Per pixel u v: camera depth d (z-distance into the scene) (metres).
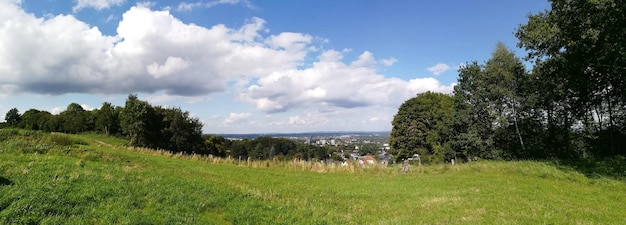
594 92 39.44
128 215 11.43
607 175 27.41
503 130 50.69
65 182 14.05
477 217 14.83
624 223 13.58
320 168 38.69
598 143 41.88
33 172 15.04
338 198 21.62
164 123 79.06
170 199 14.15
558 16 30.95
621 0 25.59
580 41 29.55
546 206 16.95
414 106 65.94
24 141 27.83
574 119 44.47
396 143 67.75
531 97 45.44
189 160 41.38
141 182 16.41
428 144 64.88
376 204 19.89
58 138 34.22
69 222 10.20
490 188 23.66
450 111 61.88
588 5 27.61
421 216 16.12
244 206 15.15
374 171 37.44
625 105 38.12
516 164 35.25
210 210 14.13
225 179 25.39
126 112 73.94
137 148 46.78
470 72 53.06
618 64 29.95
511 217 14.45
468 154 54.25
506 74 46.78
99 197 12.79
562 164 33.75
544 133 47.81
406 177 32.88
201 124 86.75
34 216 10.18
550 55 34.53
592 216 14.76
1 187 12.21
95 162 22.08
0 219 9.69
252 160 43.91
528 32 33.22
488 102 49.34
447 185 26.22
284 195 21.09
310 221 14.38
